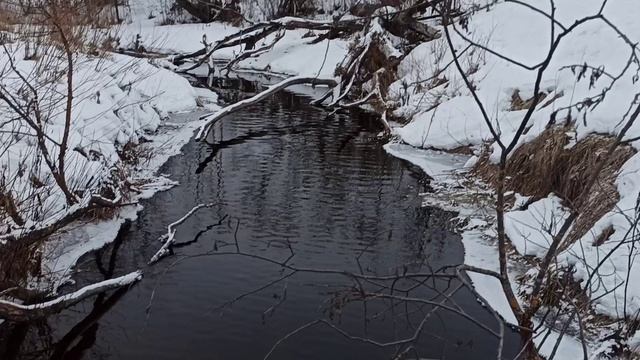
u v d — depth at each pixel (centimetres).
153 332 543
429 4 317
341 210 883
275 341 530
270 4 2819
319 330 548
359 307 592
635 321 518
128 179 938
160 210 858
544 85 1140
